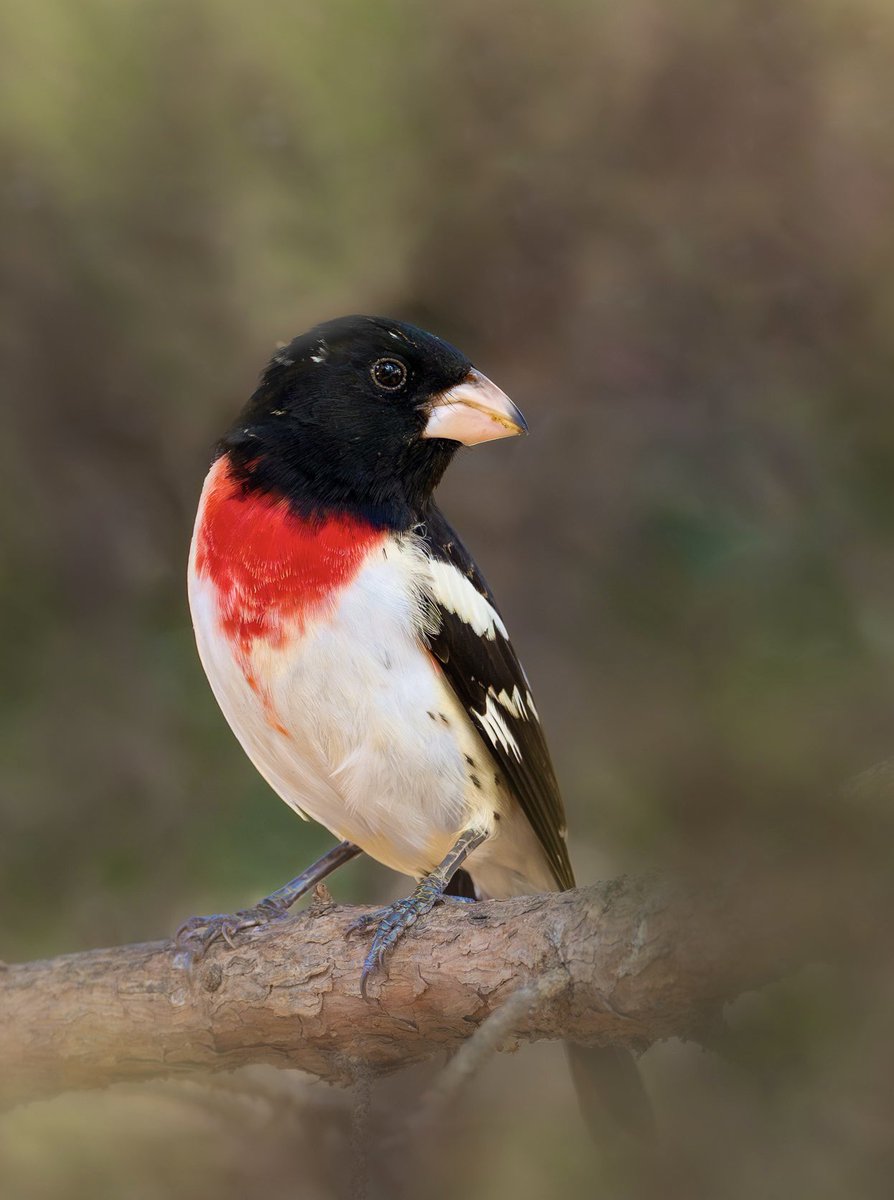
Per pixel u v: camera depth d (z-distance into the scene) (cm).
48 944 275
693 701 274
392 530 269
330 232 281
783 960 261
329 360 270
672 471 281
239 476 269
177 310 281
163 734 277
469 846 269
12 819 276
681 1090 270
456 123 283
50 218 280
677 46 284
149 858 276
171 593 279
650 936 262
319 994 265
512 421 270
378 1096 273
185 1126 273
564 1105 276
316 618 268
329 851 271
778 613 277
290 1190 272
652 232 284
